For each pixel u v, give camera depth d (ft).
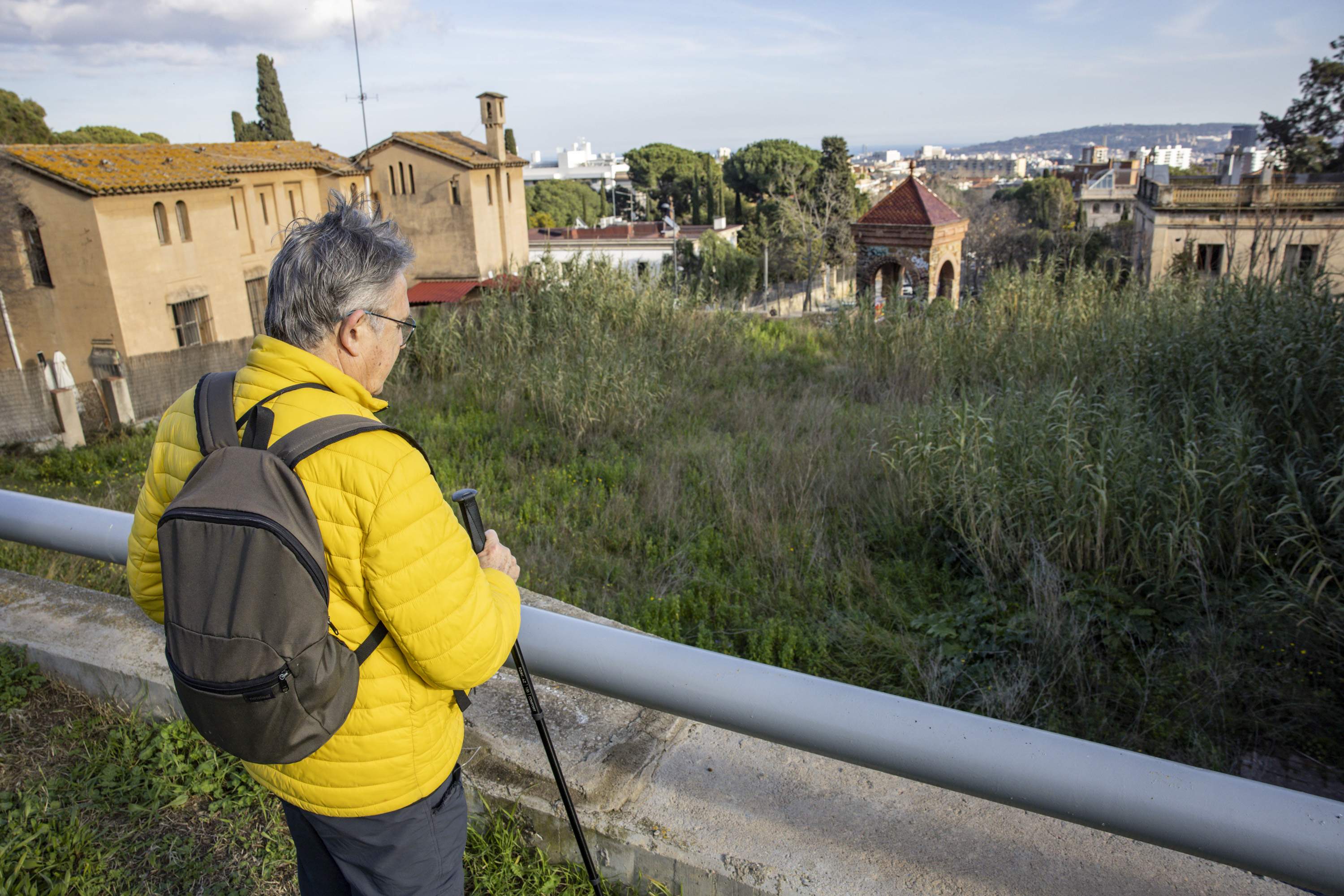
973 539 15.23
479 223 87.35
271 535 3.42
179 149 70.95
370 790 4.00
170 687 7.85
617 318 35.78
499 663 4.09
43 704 8.29
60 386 44.42
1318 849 4.20
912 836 5.73
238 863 6.49
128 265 59.62
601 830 6.01
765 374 31.99
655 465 21.53
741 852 5.66
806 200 171.01
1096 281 32.83
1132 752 4.80
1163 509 13.96
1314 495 14.60
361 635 3.84
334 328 4.00
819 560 16.08
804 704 5.28
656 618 14.56
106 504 21.18
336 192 4.33
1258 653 12.07
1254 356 19.24
